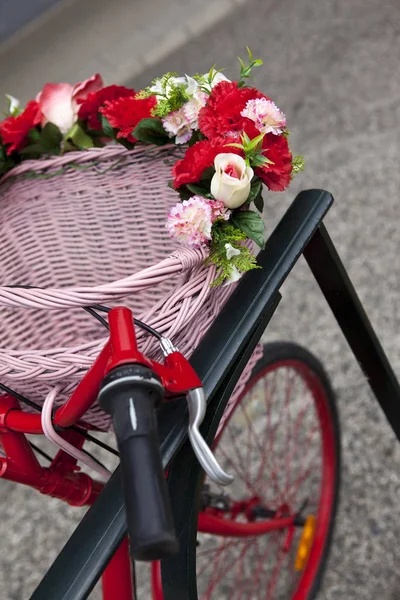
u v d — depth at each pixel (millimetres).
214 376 836
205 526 1254
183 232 830
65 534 1779
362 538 1594
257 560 1630
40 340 961
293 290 2125
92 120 1068
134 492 535
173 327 809
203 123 891
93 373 742
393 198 2268
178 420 791
